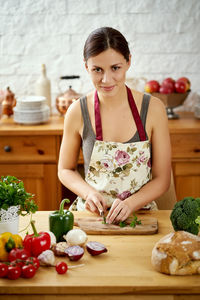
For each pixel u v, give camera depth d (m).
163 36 3.33
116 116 1.99
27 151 3.01
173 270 1.34
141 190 1.92
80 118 2.05
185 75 3.40
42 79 3.26
